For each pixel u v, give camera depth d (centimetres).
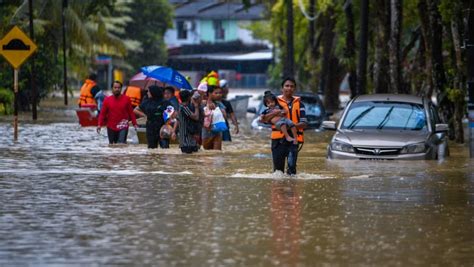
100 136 6291
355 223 2744
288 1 10519
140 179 3775
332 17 10350
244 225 2703
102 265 2195
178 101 5681
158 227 2669
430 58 6938
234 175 3938
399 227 2681
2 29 9675
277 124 3884
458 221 2783
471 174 4000
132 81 7462
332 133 6956
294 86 3919
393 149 4516
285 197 3259
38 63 10231
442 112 6344
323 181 3725
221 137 5472
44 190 3419
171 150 5197
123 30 17425
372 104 4853
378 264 2214
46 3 10319
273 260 2248
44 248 2381
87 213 2905
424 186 3575
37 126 7344
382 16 7312
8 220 2778
